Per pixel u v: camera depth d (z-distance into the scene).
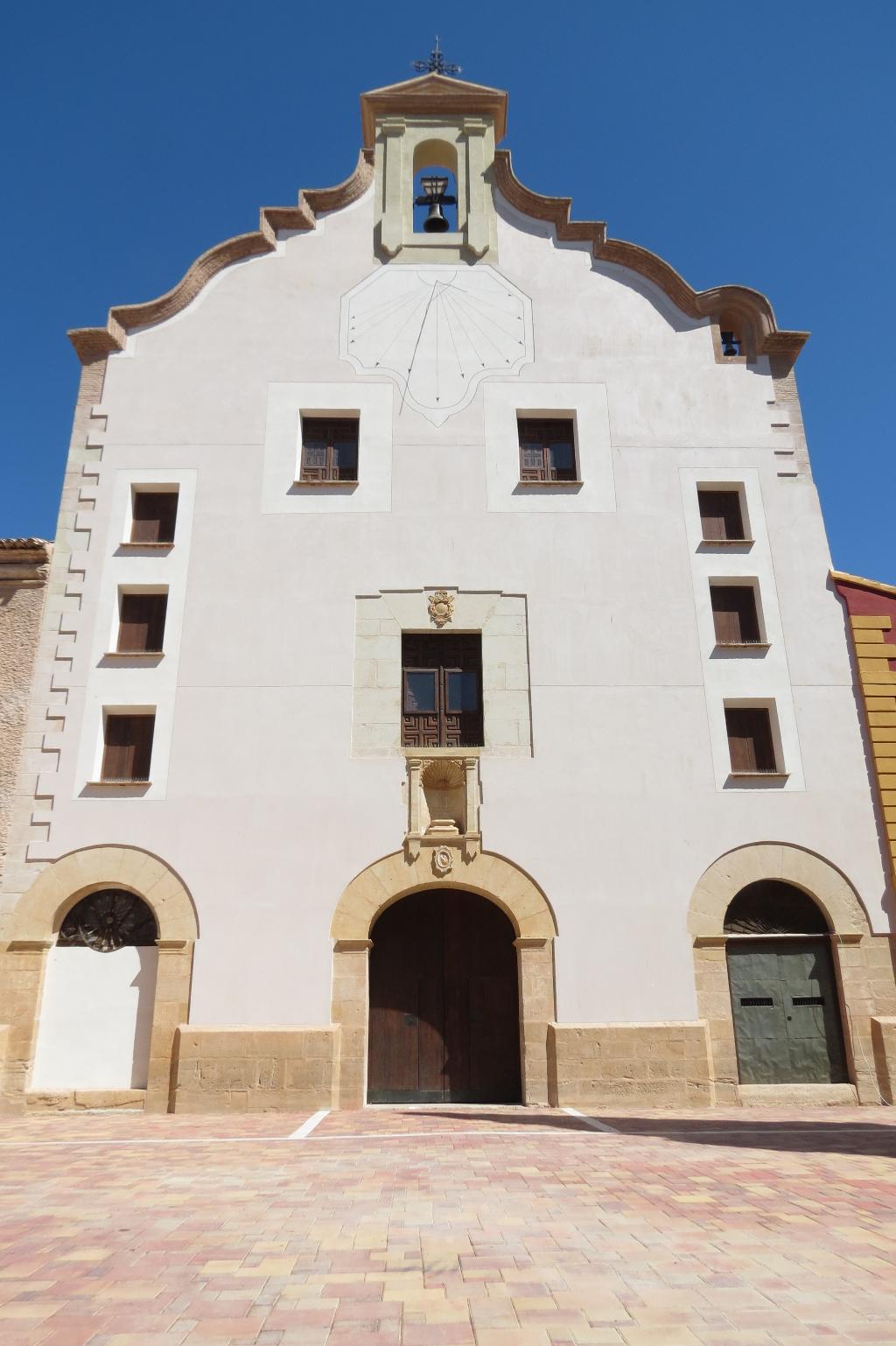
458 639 17.12
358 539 17.41
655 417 18.62
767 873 15.72
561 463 18.56
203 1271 5.62
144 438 18.05
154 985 15.00
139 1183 8.37
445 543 17.44
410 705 16.66
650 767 16.17
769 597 17.44
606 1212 7.04
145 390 18.41
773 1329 4.65
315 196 19.80
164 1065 14.39
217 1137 11.58
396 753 16.02
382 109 20.61
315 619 16.84
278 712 16.19
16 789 15.67
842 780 16.30
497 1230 6.54
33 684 16.31
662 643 16.97
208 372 18.58
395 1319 4.81
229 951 14.88
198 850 15.35
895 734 16.53
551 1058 14.65
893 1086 14.76
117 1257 5.94
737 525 18.30
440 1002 15.71
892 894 15.70
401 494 17.77
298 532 17.44
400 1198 7.57
